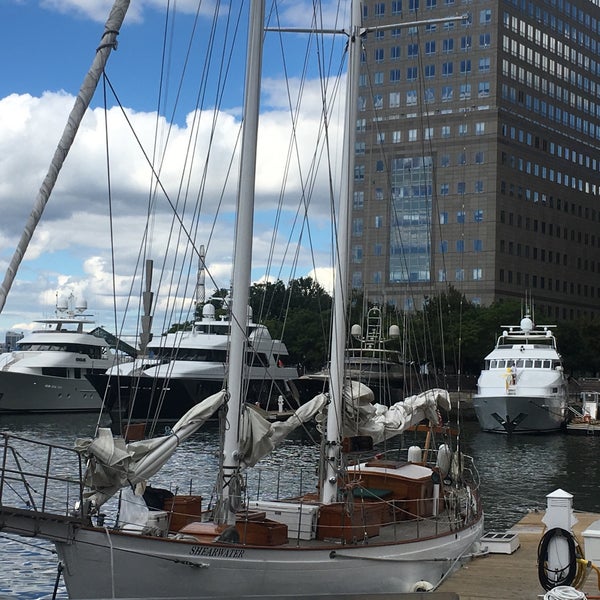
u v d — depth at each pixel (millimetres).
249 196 15469
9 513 11922
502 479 41094
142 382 59344
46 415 70500
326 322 90938
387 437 20562
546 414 64250
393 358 63531
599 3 152625
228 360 16031
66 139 10266
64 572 12711
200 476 36500
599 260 150750
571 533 15547
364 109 120188
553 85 139125
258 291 96875
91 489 13062
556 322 108562
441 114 124875
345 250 18766
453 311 98188
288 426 17234
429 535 17391
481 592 16672
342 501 17484
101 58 10695
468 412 82375
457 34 125500
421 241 119312
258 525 14742
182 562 13156
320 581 14594
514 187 128500
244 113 15695
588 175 147875
